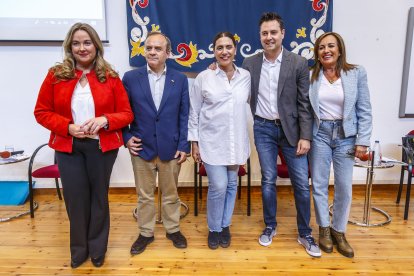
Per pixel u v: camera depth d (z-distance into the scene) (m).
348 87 1.88
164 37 1.86
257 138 2.11
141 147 1.94
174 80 1.93
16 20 2.87
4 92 3.00
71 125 1.66
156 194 3.12
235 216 2.64
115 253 2.03
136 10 2.87
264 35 1.88
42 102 1.69
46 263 1.91
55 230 2.37
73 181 1.73
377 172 3.29
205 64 2.97
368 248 2.09
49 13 2.88
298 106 1.98
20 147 3.08
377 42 3.09
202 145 1.97
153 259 1.95
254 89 2.03
